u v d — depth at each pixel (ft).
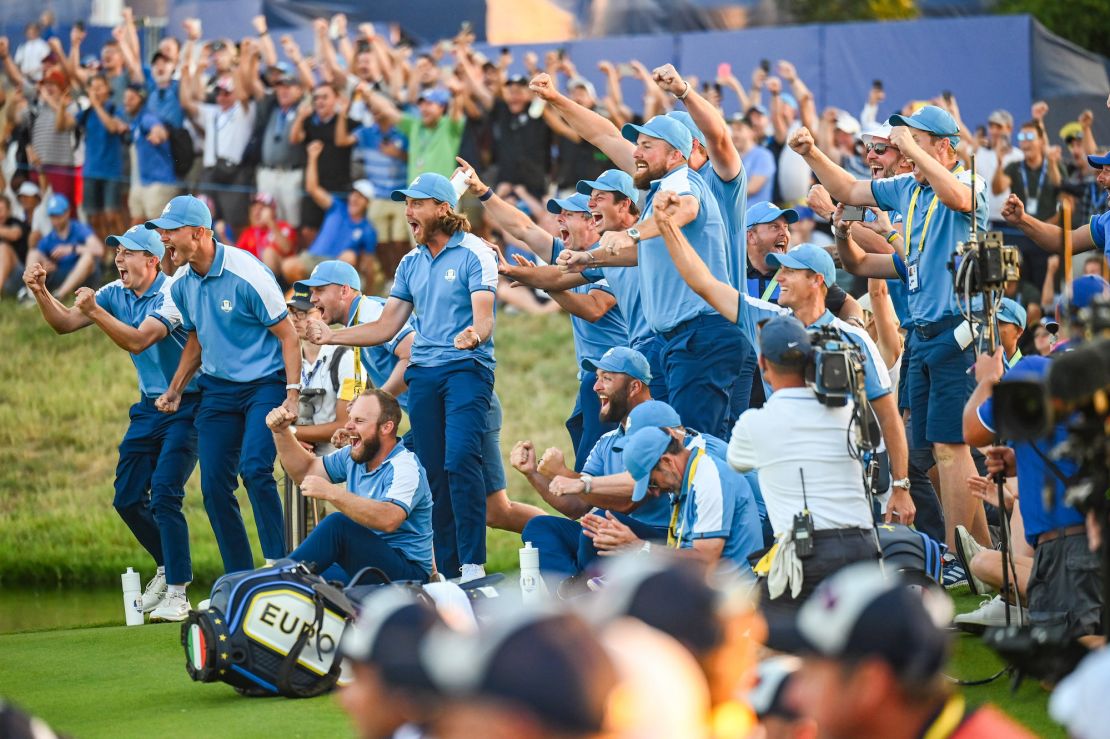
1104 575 57.26
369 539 85.76
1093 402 56.18
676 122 90.07
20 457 179.52
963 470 92.89
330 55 193.57
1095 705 33.99
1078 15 218.18
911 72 175.94
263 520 101.40
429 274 100.22
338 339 100.63
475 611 77.66
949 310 91.45
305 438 108.27
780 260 80.28
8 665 91.25
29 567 155.22
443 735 30.17
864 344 74.49
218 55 196.54
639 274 99.66
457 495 97.25
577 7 196.13
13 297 203.41
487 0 195.93
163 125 197.06
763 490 68.85
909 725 35.22
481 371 99.40
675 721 25.26
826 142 171.53
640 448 76.59
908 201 94.84
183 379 104.01
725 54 182.91
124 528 164.96
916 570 72.13
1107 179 94.94
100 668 89.04
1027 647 60.03
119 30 199.31
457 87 188.65
